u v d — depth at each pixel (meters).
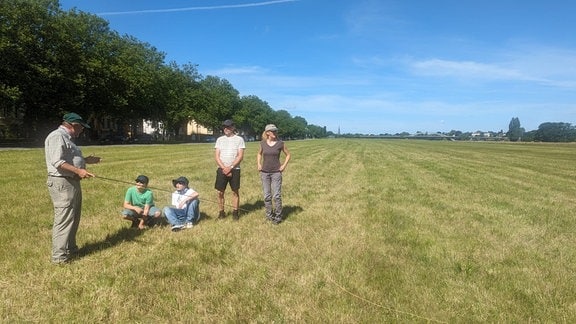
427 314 4.95
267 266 6.41
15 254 6.61
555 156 48.19
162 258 6.64
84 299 5.12
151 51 76.06
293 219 9.81
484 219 10.43
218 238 7.84
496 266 6.74
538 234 8.95
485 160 36.56
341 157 36.47
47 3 49.84
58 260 6.27
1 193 12.12
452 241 8.16
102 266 6.21
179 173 18.80
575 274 6.51
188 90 86.94
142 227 8.53
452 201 13.18
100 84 52.91
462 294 5.55
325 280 5.91
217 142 9.57
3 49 41.75
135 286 5.52
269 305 5.09
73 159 6.43
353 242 7.82
